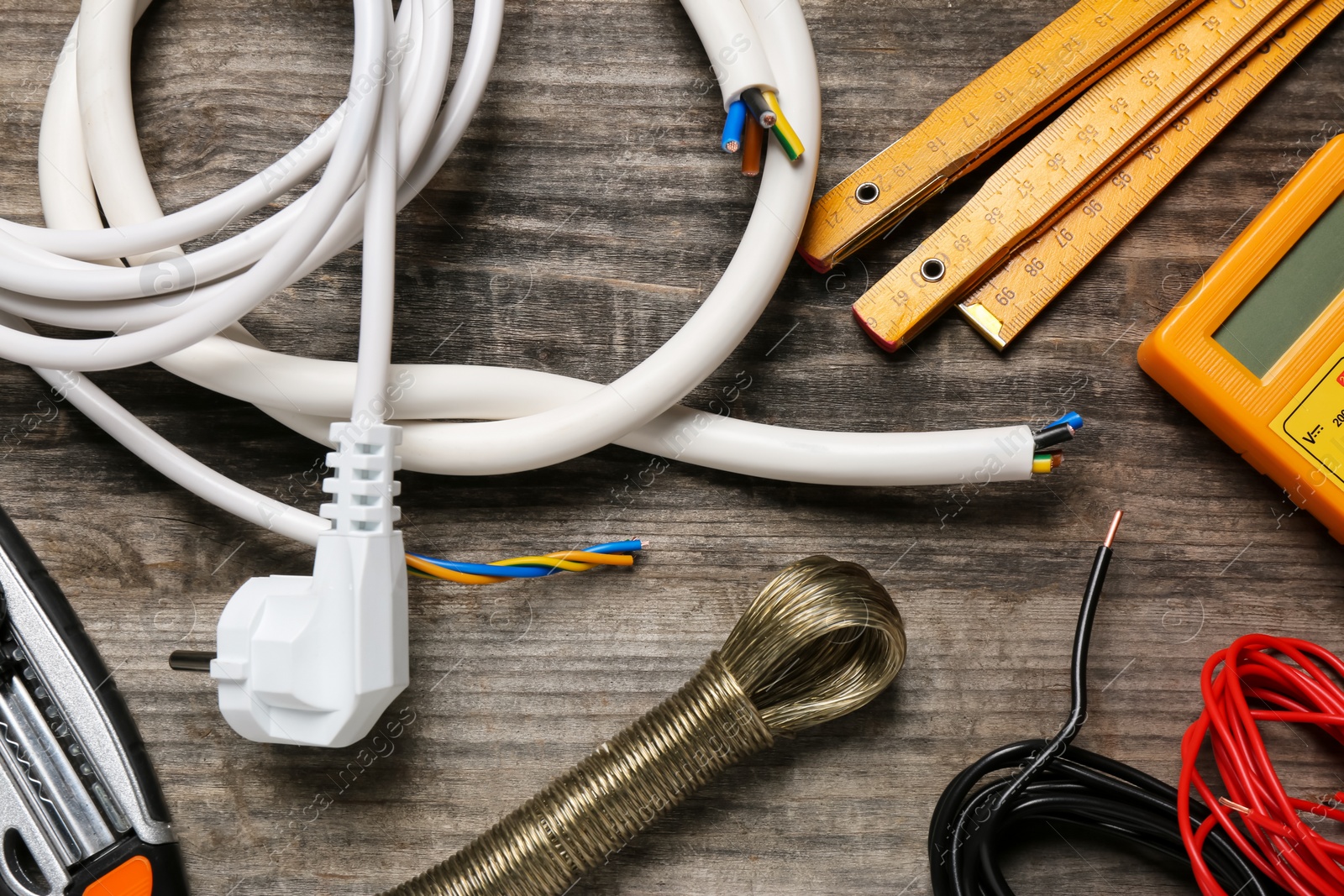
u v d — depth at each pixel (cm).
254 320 77
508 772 73
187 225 63
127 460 76
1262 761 61
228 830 73
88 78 71
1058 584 75
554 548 75
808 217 76
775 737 67
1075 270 76
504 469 68
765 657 65
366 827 73
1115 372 77
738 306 66
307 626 60
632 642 74
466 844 72
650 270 78
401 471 75
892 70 79
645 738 66
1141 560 75
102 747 70
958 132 76
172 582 75
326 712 61
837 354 77
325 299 77
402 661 62
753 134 69
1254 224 72
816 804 72
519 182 78
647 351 77
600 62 79
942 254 75
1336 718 62
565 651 74
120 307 64
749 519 75
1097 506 76
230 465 76
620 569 75
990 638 74
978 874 64
